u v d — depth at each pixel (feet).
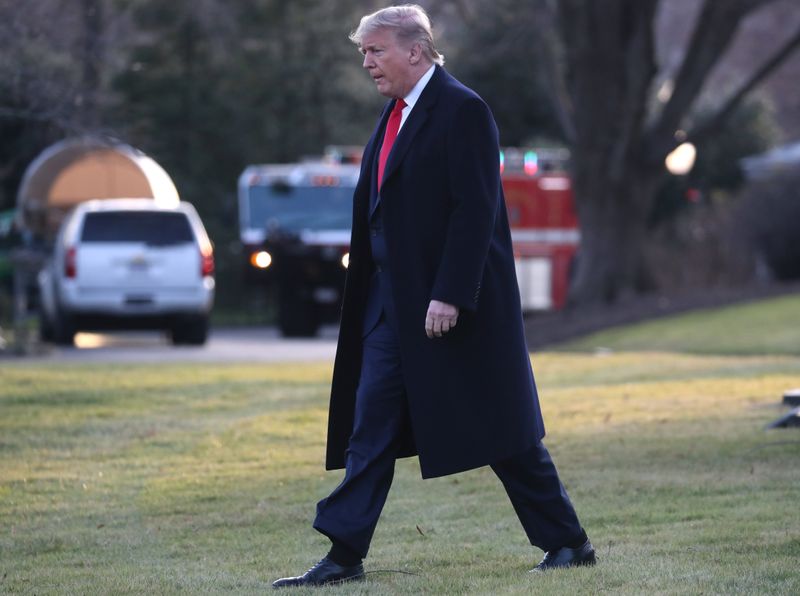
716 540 46.09
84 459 67.67
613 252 187.83
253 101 282.77
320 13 284.00
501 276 40.34
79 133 121.39
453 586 40.68
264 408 85.05
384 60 39.99
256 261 183.42
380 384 40.65
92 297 154.30
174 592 41.29
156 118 267.18
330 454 42.60
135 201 177.37
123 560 46.96
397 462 65.72
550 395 89.20
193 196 272.10
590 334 164.96
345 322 41.60
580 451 65.57
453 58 255.70
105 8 141.38
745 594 38.24
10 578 44.19
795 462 60.75
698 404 81.61
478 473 61.93
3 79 113.29
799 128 406.00
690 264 228.63
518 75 269.23
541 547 42.22
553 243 205.36
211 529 51.88
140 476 63.10
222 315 267.80
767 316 167.32
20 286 142.20
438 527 51.03
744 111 288.51
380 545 47.93
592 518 50.75
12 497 58.54
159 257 155.84
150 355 140.77
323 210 185.26
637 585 39.50
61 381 96.94
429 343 39.63
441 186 39.70
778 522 48.65
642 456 63.67
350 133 287.89
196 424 78.48
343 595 39.37
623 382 100.48
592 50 181.98
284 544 49.06
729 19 179.11
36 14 116.57
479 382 39.83
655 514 51.11
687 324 165.07
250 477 62.34
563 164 231.71
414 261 39.73
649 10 180.65
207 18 256.52
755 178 250.78
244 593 40.45
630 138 184.85
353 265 41.34
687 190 225.56
